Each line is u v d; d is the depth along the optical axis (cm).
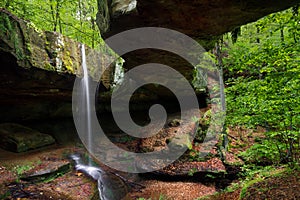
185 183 629
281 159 443
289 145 420
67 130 912
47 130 877
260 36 482
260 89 391
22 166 595
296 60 347
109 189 575
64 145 835
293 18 353
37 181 540
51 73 595
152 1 320
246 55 436
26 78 560
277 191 335
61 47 628
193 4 312
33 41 546
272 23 407
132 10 361
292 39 372
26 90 641
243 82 473
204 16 342
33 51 541
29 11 802
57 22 930
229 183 597
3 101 724
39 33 568
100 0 487
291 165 405
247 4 300
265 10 316
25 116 841
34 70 549
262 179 402
